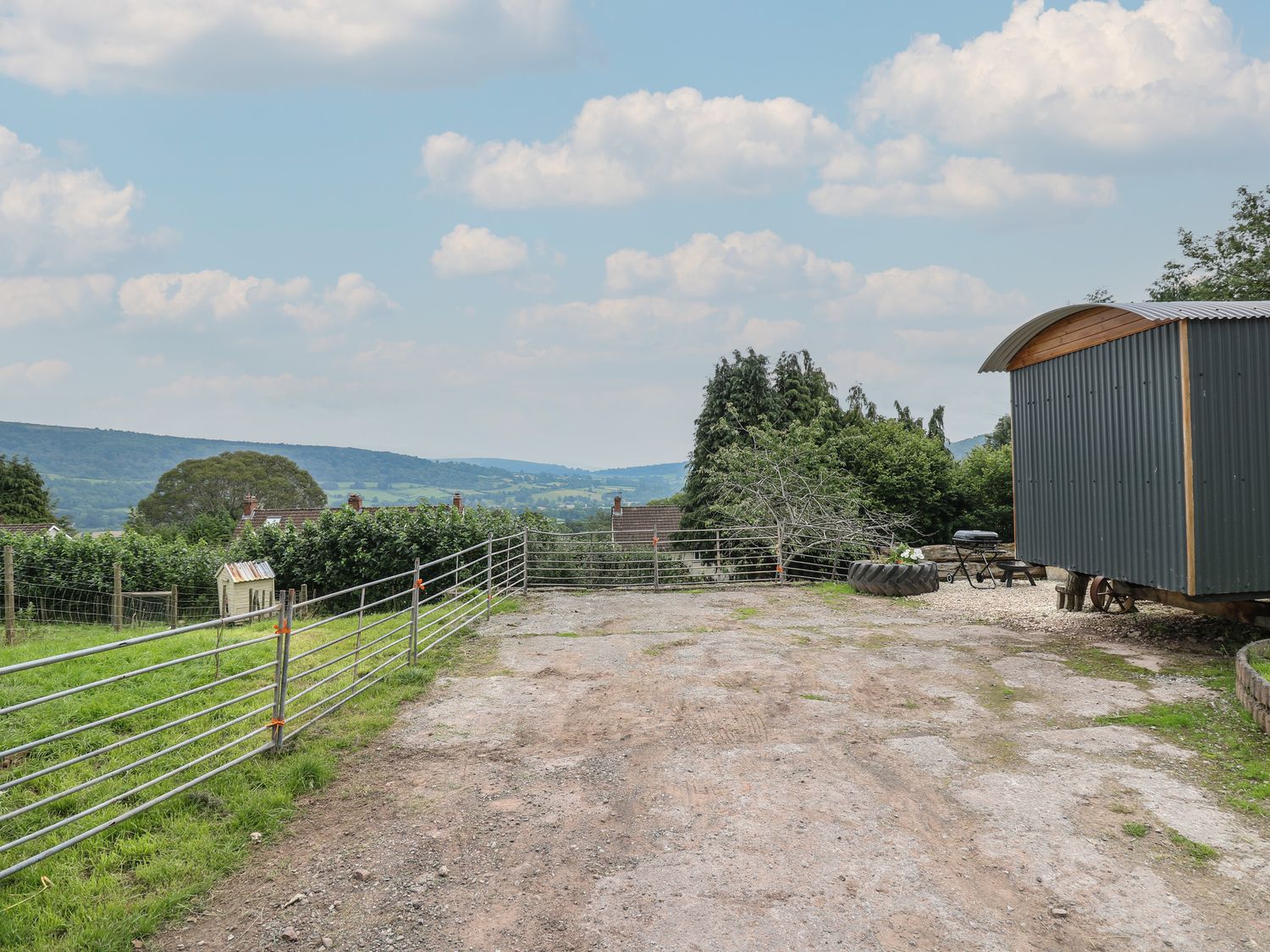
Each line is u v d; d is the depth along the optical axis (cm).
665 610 1427
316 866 461
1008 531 3191
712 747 663
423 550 2028
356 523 2072
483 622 1291
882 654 1011
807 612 1388
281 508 7012
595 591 1711
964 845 482
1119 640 1069
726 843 488
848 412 3612
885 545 2212
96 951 367
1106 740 662
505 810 540
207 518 5562
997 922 398
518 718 752
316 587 2089
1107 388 1061
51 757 624
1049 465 1205
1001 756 634
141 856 462
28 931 383
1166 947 376
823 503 2247
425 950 377
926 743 666
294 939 387
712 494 3120
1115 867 452
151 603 2066
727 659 991
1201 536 898
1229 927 390
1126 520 1019
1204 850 470
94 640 1203
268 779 579
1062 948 376
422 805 549
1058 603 1317
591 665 966
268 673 900
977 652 1010
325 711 735
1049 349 1200
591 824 516
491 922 402
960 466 3316
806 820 519
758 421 3284
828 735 689
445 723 736
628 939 385
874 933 388
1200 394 905
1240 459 912
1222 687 809
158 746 648
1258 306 981
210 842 480
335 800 558
